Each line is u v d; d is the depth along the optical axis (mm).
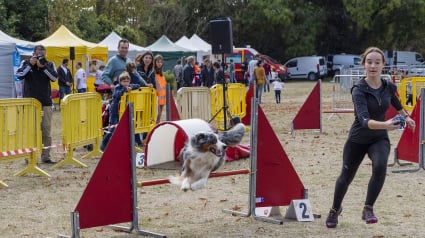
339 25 55656
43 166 10984
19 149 9695
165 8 53750
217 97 15398
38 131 10094
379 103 6297
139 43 49062
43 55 10875
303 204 7141
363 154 6477
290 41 53844
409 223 6926
